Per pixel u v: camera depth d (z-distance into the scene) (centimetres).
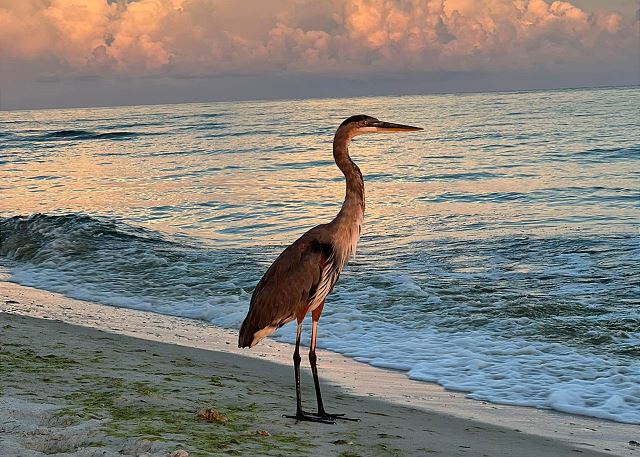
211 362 851
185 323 1151
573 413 725
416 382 838
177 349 916
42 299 1312
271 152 4675
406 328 1090
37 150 5359
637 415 715
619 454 584
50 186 3256
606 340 997
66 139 6556
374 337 1049
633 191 2433
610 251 1555
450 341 1016
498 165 3388
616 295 1220
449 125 6538
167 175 3578
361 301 1245
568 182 2728
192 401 613
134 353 844
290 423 581
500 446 578
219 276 1476
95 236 1869
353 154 4366
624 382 826
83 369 708
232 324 1145
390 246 1734
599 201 2281
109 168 3978
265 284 622
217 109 16662
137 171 3791
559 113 7512
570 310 1146
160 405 582
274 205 2538
